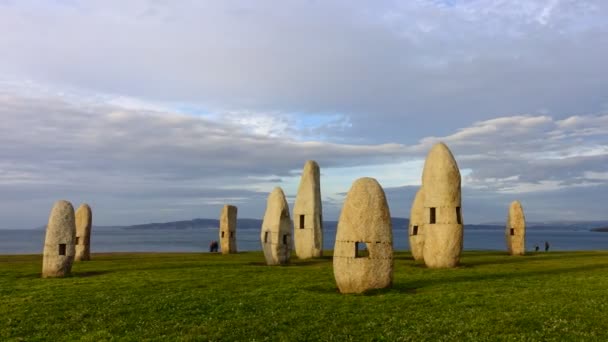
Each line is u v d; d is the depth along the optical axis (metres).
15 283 25.64
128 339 15.15
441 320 16.45
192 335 15.40
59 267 28.48
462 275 27.17
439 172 31.89
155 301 20.20
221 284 24.62
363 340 14.74
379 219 22.17
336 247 22.31
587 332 14.85
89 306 19.48
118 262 37.16
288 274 28.55
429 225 31.97
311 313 17.88
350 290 21.80
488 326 15.61
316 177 42.97
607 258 38.78
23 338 15.47
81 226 40.50
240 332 15.71
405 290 22.42
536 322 15.98
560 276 26.50
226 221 51.62
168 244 133.00
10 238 198.88
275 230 34.88
